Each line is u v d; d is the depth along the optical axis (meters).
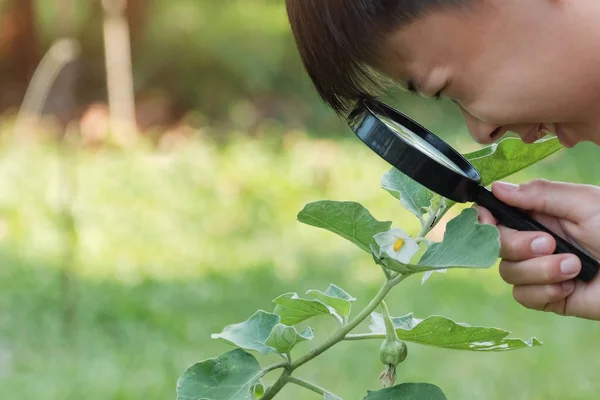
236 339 1.36
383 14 1.41
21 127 9.56
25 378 4.68
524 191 1.50
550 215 1.53
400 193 1.44
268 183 8.47
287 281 6.14
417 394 1.27
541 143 1.41
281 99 11.26
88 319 5.44
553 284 1.47
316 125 10.80
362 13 1.41
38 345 5.14
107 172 8.45
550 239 1.44
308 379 4.57
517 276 1.46
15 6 10.47
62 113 9.88
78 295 5.77
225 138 10.21
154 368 4.84
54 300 5.64
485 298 5.73
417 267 1.21
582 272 1.46
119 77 9.95
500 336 1.28
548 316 5.43
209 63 11.16
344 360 4.77
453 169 1.37
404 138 1.38
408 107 10.70
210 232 7.31
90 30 10.41
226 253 6.84
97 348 5.11
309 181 8.55
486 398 4.42
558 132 1.56
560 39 1.43
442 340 1.30
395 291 5.81
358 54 1.44
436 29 1.41
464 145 9.70
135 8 10.88
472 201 1.45
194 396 1.29
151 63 11.09
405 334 1.29
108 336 5.27
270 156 9.41
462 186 1.37
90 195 7.82
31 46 10.54
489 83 1.45
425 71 1.45
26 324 5.36
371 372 4.64
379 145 1.37
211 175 8.59
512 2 1.41
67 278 5.62
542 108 1.46
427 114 10.70
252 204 7.93
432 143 1.48
